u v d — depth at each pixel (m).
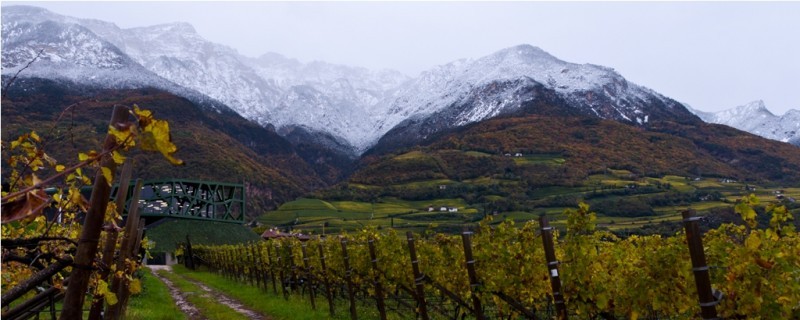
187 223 72.75
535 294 11.24
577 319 11.79
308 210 156.88
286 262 26.20
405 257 16.64
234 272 41.78
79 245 3.75
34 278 3.53
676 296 8.03
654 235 12.66
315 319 18.55
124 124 2.19
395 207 160.00
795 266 6.97
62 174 2.26
